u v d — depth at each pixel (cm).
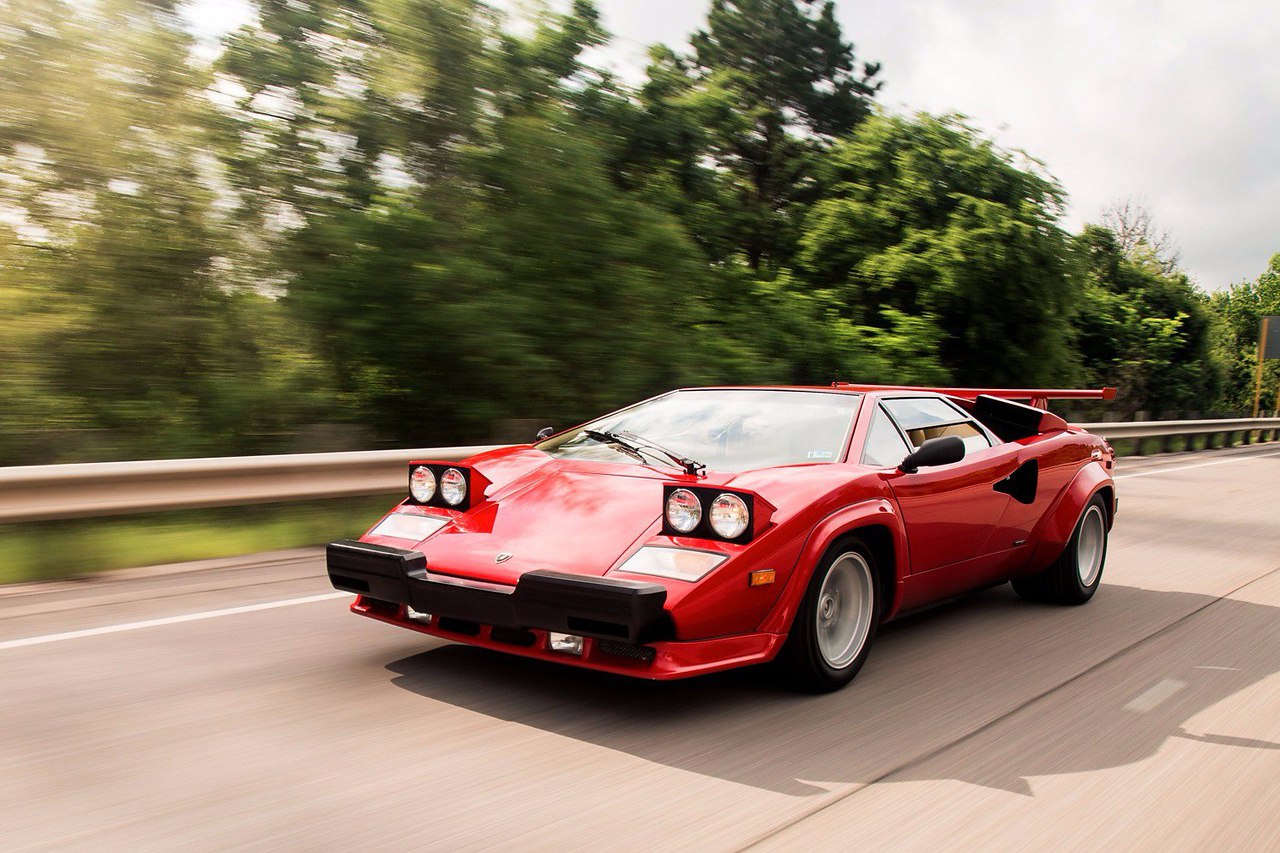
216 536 589
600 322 1055
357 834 224
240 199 961
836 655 344
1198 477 1316
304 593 457
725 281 1480
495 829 230
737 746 288
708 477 341
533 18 1112
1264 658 414
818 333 1467
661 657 283
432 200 1024
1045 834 240
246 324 941
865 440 376
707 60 2886
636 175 1420
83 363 870
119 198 905
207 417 888
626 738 291
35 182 890
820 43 2903
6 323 842
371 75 1016
